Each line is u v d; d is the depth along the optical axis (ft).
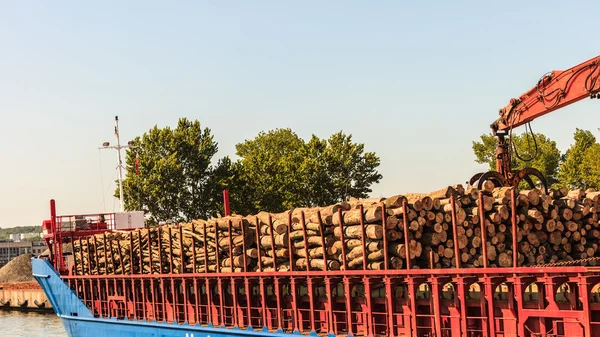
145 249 91.71
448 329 54.65
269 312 70.28
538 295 49.16
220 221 77.25
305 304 69.46
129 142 157.79
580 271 45.75
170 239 83.41
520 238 57.88
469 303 53.78
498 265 57.47
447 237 57.41
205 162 239.91
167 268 87.25
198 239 79.00
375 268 58.70
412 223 56.44
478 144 220.64
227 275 73.31
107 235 100.99
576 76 66.18
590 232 62.08
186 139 239.50
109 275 96.63
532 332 49.03
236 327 73.72
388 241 57.62
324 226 64.13
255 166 254.27
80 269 107.34
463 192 59.77
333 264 63.05
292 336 65.31
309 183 237.86
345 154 241.96
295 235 66.49
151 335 88.22
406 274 55.26
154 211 233.35
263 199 247.29
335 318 62.90
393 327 57.36
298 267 67.31
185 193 234.99
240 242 72.95
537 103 70.74
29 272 249.75
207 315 79.71
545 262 59.31
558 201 61.41
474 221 57.26
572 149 216.54
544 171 216.33
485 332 52.06
